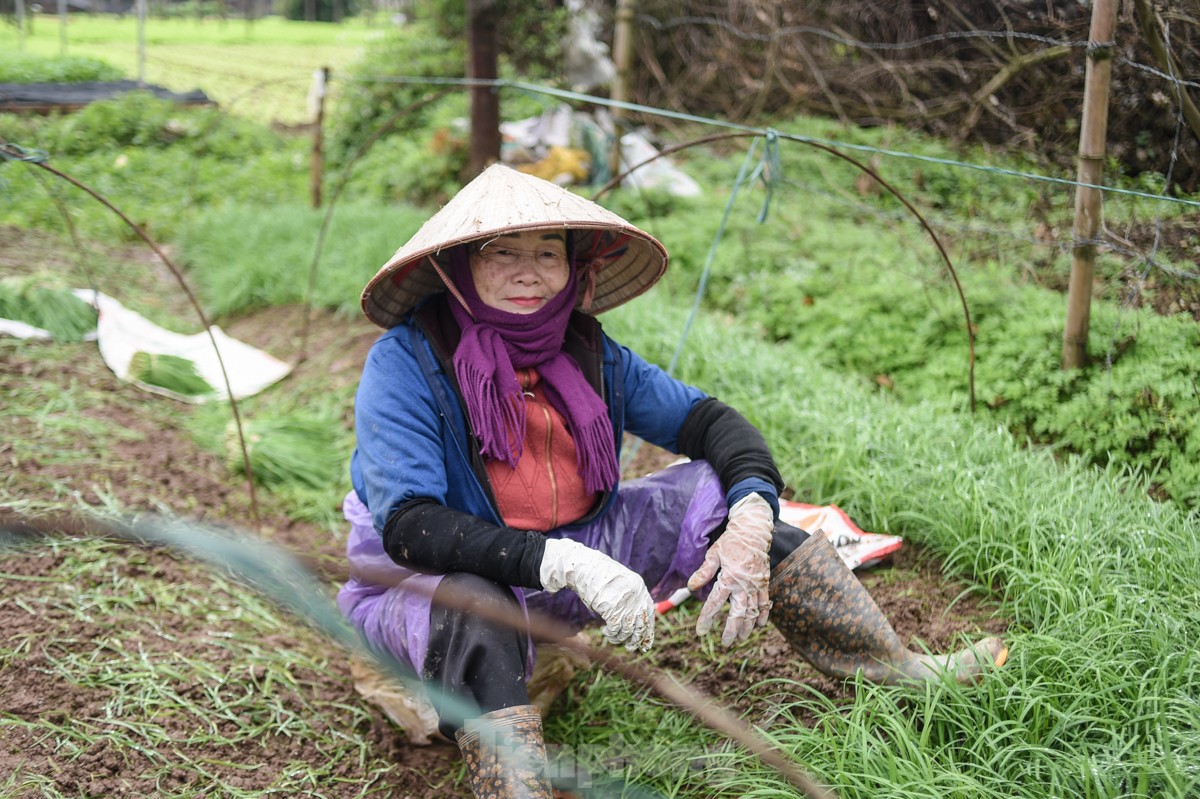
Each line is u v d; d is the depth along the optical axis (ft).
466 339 8.37
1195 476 11.92
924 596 10.71
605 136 28.48
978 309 16.29
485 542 7.68
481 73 27.12
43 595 10.82
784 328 18.52
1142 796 7.02
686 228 23.35
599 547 8.81
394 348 8.53
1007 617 10.09
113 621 10.61
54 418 15.60
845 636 8.47
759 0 29.17
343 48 66.18
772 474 8.66
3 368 17.31
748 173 27.86
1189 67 14.20
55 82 46.78
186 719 9.41
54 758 8.63
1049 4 17.63
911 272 18.74
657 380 9.31
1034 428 13.84
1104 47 12.86
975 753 7.92
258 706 9.77
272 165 37.04
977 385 14.79
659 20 32.91
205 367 19.21
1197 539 10.31
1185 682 8.32
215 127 39.88
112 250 27.86
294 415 16.74
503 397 8.27
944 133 23.50
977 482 11.39
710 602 8.04
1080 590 9.52
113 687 9.62
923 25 24.62
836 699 9.26
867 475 12.42
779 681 9.68
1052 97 17.95
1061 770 7.54
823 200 24.03
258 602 11.39
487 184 8.39
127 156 36.55
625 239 9.09
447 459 8.42
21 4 63.52
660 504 8.87
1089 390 13.48
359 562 9.01
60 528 6.89
